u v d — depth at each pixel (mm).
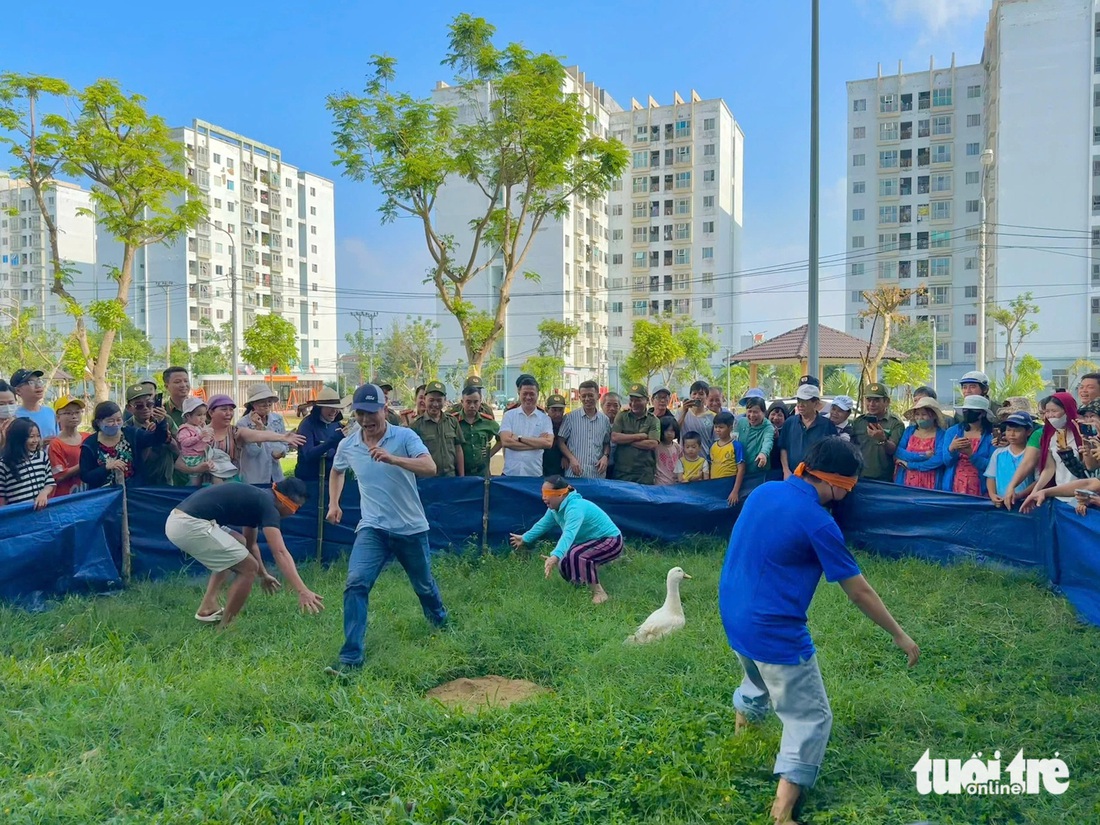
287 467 19453
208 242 88625
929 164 79125
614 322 88375
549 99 17000
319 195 105688
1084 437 7012
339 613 6953
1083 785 4062
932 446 9180
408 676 5723
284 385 59281
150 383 8219
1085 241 63344
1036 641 6156
